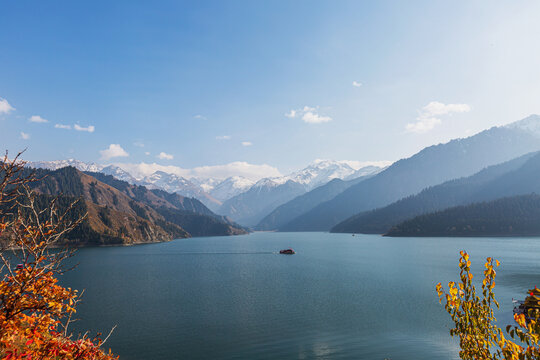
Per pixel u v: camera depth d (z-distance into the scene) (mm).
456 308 8242
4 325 8172
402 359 44094
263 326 58281
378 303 74750
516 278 101562
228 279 112812
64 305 9383
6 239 8203
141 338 52250
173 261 178500
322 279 110500
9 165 8172
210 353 46469
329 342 50469
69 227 9336
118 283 105500
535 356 6652
